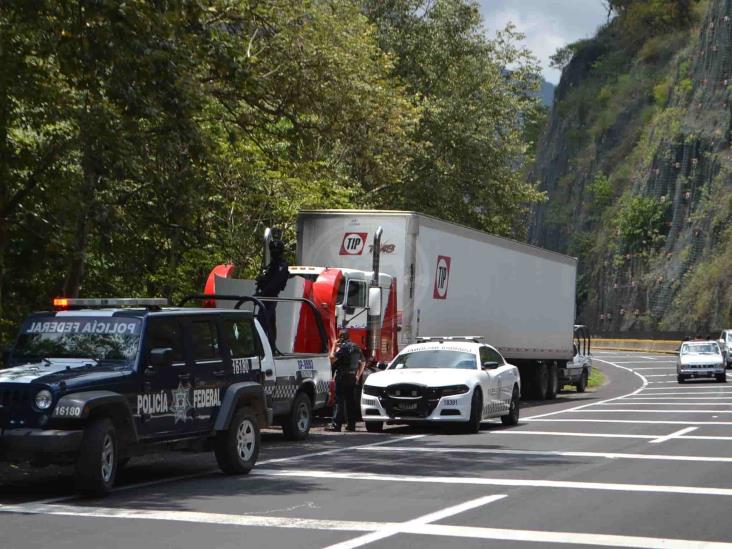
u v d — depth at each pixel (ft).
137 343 52.54
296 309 93.56
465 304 119.34
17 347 53.83
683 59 581.94
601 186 593.01
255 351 61.72
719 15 540.52
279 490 51.52
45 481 56.34
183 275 112.88
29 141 85.25
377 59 134.51
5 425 47.60
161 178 84.07
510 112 203.62
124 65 71.97
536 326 146.51
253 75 87.66
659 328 487.61
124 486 53.52
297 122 107.55
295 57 103.91
